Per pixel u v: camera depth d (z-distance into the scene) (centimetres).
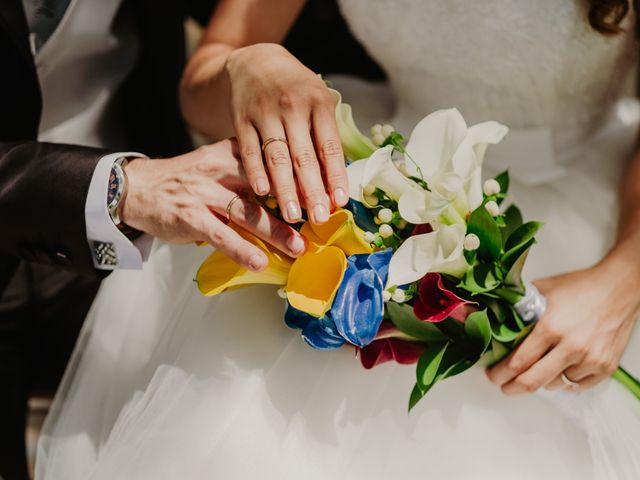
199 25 163
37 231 96
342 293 74
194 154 89
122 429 87
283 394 87
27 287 129
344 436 85
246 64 92
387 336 84
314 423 86
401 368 92
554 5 102
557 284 95
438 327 83
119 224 93
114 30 138
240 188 86
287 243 77
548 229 110
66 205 93
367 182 74
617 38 106
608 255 100
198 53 119
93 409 100
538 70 106
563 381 90
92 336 105
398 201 77
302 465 82
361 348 84
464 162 80
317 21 152
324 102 83
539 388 91
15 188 95
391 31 110
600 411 93
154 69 142
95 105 138
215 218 81
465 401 91
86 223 93
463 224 79
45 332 132
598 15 99
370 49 116
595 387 95
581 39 104
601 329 90
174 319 99
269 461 82
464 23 105
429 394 91
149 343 103
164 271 108
